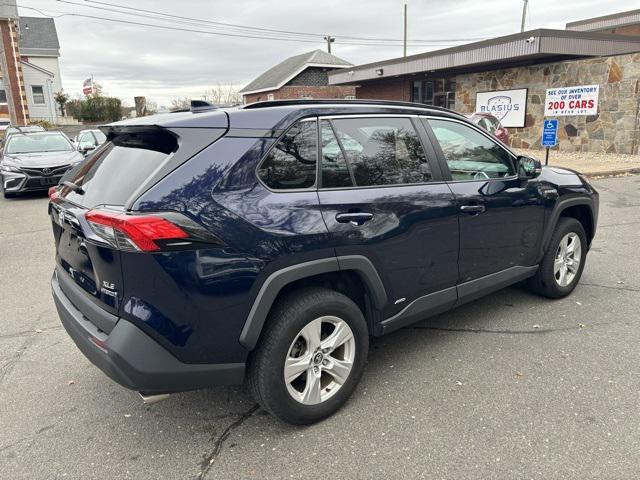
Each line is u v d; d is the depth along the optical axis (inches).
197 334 97.7
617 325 160.4
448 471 98.9
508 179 155.9
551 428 110.5
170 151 101.0
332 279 122.6
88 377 140.3
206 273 96.7
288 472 100.5
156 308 94.2
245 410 123.0
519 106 682.2
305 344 113.0
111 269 95.0
